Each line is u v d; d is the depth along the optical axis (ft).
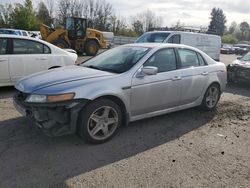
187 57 18.45
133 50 16.99
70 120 13.07
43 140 14.16
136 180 11.02
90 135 13.65
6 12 163.94
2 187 10.25
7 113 18.11
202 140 15.21
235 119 19.20
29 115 13.76
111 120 14.43
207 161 12.80
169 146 14.23
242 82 31.91
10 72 23.65
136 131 15.98
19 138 14.32
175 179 11.19
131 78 14.90
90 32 69.82
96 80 13.93
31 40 24.77
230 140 15.40
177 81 17.13
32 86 13.57
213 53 51.85
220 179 11.34
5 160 12.09
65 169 11.59
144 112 16.01
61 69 16.08
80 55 68.80
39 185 10.45
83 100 13.11
